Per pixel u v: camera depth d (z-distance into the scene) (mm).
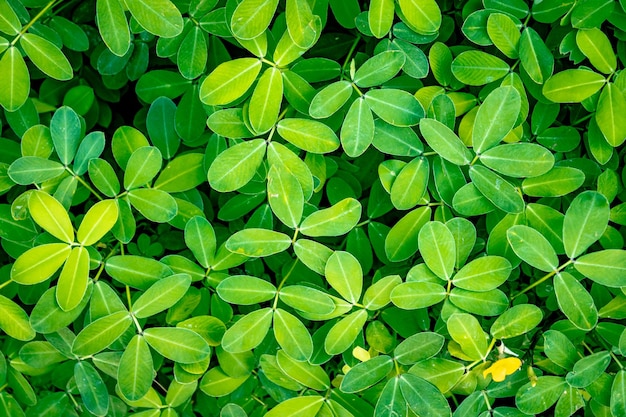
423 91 479
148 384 450
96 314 452
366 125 456
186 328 456
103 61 500
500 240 462
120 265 457
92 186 487
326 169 490
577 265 454
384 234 490
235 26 440
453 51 484
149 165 459
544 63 467
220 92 450
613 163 483
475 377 464
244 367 478
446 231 448
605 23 483
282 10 494
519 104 449
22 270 444
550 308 482
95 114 517
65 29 494
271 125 453
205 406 495
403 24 471
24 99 459
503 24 462
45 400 481
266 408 490
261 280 456
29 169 453
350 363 468
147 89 491
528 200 495
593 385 458
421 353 453
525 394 458
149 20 446
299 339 454
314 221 453
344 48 506
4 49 454
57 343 464
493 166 454
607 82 463
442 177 461
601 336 465
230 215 486
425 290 453
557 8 466
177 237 508
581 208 449
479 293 455
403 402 453
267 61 452
